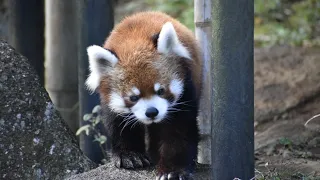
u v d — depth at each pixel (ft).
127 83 27.50
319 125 40.81
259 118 44.11
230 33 23.63
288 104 45.42
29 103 29.37
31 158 28.94
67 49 44.14
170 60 27.91
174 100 27.94
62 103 45.01
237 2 23.39
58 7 43.65
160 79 27.37
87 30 34.40
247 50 23.82
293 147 36.68
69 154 29.35
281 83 49.24
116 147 30.27
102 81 28.86
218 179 24.98
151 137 31.58
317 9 68.69
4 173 28.58
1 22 61.57
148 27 29.63
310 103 45.57
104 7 34.30
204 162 33.55
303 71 51.03
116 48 28.60
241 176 24.67
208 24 32.50
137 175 28.76
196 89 29.78
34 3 41.19
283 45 59.88
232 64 23.84
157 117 27.12
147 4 75.97
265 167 32.45
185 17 68.44
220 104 24.30
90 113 35.40
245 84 24.03
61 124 29.89
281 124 42.24
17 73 29.55
